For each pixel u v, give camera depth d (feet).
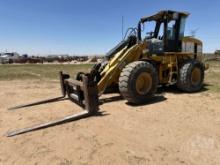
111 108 18.47
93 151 10.99
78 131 13.57
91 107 16.44
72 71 60.95
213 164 9.69
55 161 10.16
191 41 27.04
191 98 21.83
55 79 41.32
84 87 16.25
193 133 12.98
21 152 11.10
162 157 10.32
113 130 13.64
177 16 23.81
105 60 22.45
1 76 46.96
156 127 14.01
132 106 19.04
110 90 23.99
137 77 18.86
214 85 29.84
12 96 24.79
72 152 10.94
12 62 132.57
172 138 12.35
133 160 10.09
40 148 11.46
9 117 16.89
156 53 22.89
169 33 24.30
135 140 12.17
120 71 20.25
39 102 20.68
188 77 24.11
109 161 10.05
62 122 15.02
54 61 155.84
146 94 19.62
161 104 19.54
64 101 21.26
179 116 16.12
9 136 13.04
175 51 25.03
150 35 25.43
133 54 20.94
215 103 19.69
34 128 13.93
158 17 24.64
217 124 14.37
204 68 26.81
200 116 16.03
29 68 75.66
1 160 10.39
